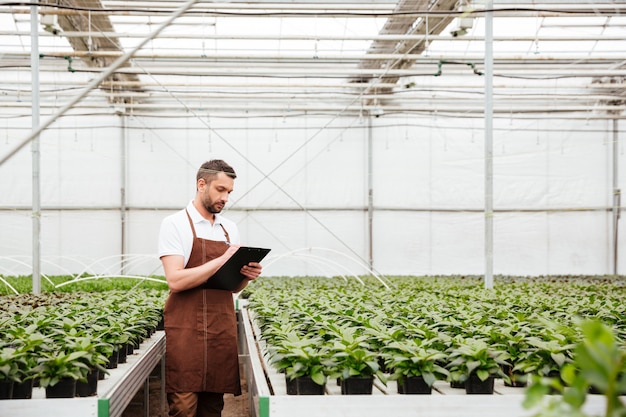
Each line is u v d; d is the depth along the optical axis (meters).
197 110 22.12
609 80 22.25
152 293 10.80
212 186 5.60
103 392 4.68
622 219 22.84
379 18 17.64
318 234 22.55
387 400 3.99
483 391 4.40
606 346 1.97
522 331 5.48
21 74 21.22
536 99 22.28
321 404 3.96
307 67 19.59
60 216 21.80
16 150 3.74
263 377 4.92
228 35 14.98
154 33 4.21
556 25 17.45
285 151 22.58
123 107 20.58
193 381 5.51
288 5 15.04
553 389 4.31
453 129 22.73
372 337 5.22
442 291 11.50
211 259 5.69
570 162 22.95
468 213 22.77
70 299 10.43
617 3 14.27
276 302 8.88
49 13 13.30
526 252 22.83
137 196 22.09
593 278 18.30
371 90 21.62
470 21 12.00
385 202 22.66
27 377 4.36
